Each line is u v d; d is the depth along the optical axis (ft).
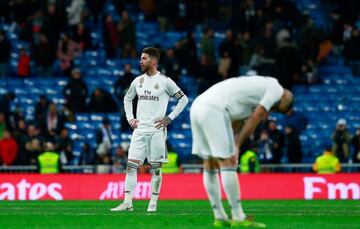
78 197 206.80
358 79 300.61
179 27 308.60
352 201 195.62
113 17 312.71
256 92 102.01
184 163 255.50
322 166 224.74
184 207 162.61
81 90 267.80
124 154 233.35
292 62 276.41
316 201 195.72
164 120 142.41
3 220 118.73
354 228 107.14
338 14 311.47
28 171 220.84
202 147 104.73
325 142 278.05
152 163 142.72
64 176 207.82
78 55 295.48
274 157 236.02
